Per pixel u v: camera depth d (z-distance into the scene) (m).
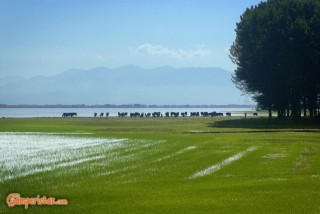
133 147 42.09
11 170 27.75
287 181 22.45
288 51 80.19
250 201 18.16
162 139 50.78
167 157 34.12
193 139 50.41
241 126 77.75
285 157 33.31
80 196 19.59
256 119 100.25
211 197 19.06
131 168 28.45
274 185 21.39
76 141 49.12
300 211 16.53
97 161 32.03
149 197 19.25
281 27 81.69
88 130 68.50
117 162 31.39
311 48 78.75
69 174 26.06
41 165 30.03
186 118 121.19
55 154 36.66
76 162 31.53
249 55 84.00
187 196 19.34
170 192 20.28
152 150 39.28
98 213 16.77
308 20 80.62
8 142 48.25
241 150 38.59
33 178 24.66
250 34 84.88
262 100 94.56
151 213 16.62
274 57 82.25
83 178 24.62
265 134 57.12
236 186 21.44
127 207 17.52
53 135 58.16
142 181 23.52
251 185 21.56
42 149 40.84
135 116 141.12
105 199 18.98
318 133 58.16
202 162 31.14
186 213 16.56
